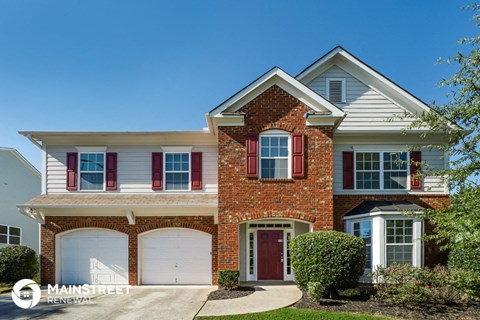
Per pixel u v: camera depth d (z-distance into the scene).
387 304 9.98
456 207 7.86
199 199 14.24
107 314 9.36
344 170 14.52
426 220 13.88
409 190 14.38
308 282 10.92
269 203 12.79
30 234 21.77
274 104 13.20
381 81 15.12
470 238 7.23
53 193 14.81
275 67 13.17
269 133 13.16
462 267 11.55
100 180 14.98
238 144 13.05
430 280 10.52
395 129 15.00
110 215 14.41
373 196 14.38
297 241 11.49
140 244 14.41
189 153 15.10
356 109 15.27
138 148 15.14
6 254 13.99
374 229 13.00
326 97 15.38
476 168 7.72
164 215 14.39
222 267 12.52
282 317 8.77
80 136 14.77
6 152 20.44
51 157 15.01
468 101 7.63
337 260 10.75
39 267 14.67
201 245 14.43
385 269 10.95
